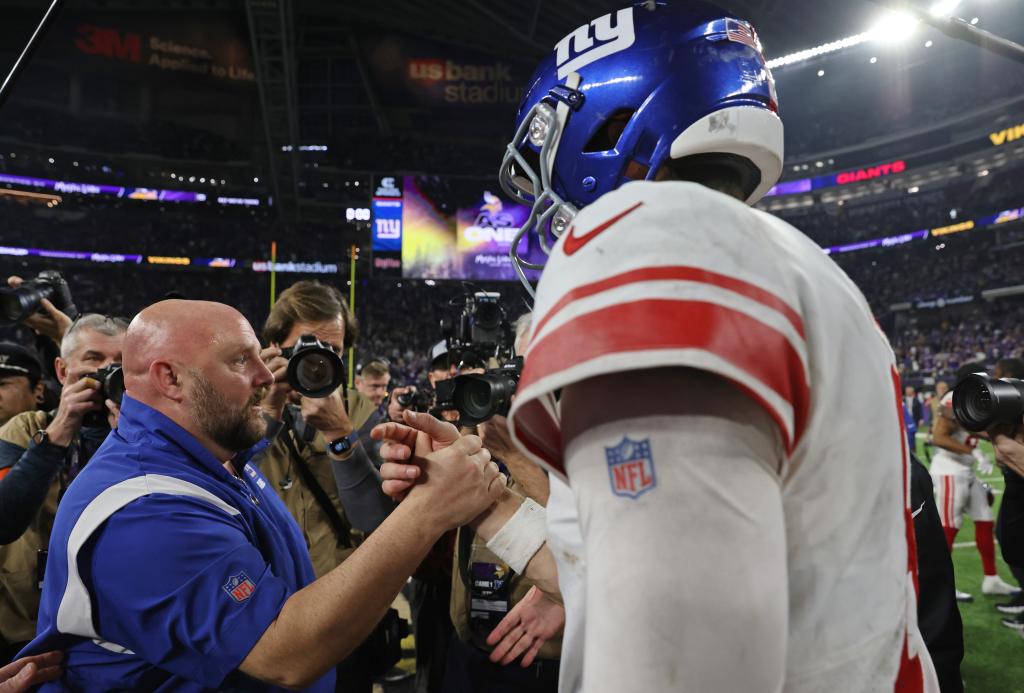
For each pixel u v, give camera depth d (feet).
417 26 82.58
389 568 3.55
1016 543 8.93
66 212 97.35
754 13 64.95
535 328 1.55
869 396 1.68
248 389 4.99
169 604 3.88
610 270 1.43
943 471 16.21
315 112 90.68
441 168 92.89
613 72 2.42
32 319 9.30
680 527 1.27
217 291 101.04
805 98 103.86
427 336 97.55
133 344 4.87
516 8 70.54
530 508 3.42
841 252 113.60
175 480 4.34
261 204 100.63
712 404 1.34
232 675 4.02
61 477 7.70
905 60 90.99
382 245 73.97
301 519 8.04
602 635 1.29
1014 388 6.15
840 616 1.57
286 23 61.00
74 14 80.02
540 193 2.71
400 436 3.48
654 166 2.32
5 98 5.28
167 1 81.35
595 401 1.42
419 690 8.25
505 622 5.25
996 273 96.48
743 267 1.45
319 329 8.63
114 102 90.07
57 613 4.07
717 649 1.23
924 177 104.12
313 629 3.67
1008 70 90.94
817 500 1.55
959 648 5.80
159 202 98.12
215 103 92.38
